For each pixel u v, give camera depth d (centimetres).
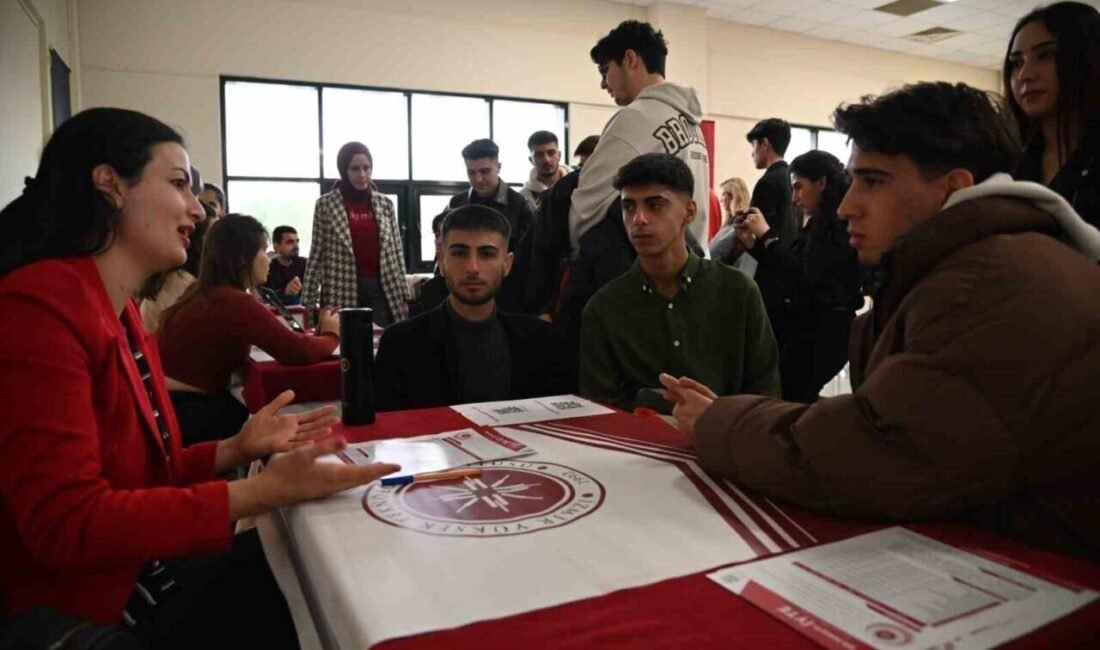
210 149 617
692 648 47
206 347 235
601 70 235
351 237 402
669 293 169
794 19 826
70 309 80
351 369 116
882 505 69
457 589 56
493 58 717
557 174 392
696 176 219
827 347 263
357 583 58
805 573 59
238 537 120
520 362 176
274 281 571
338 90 669
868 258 89
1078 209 146
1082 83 150
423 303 322
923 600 54
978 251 72
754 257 282
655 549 64
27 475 72
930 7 789
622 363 169
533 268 235
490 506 77
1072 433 65
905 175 83
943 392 67
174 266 99
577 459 95
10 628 65
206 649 99
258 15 625
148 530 73
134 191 91
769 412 81
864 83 938
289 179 661
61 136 89
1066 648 48
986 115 82
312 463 80
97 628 66
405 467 91
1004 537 69
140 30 588
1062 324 65
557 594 55
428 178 714
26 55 402
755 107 860
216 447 111
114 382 87
